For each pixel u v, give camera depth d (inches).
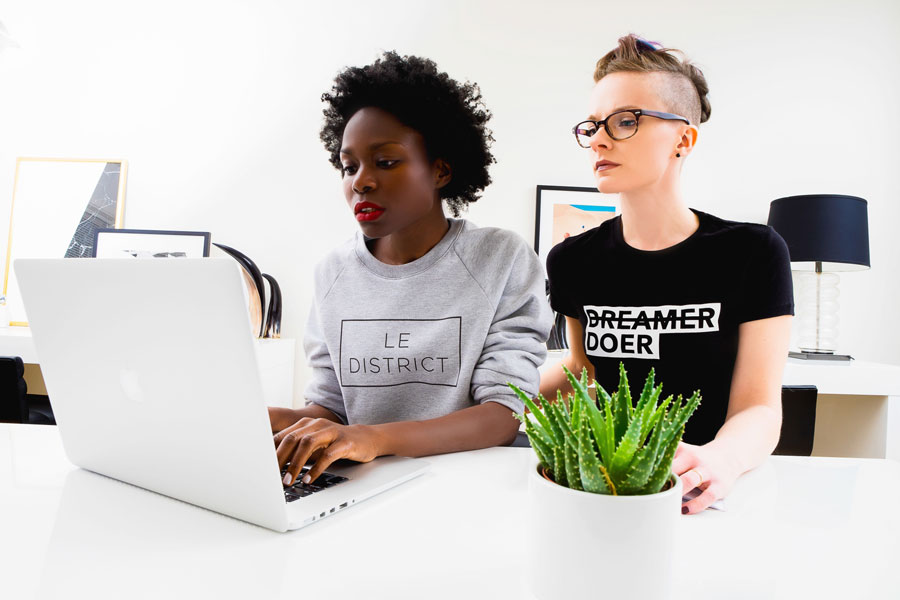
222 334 16.8
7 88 88.5
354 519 19.6
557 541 14.0
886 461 27.6
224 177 88.4
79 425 22.9
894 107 88.0
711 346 34.4
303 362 87.7
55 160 87.9
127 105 88.6
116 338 19.5
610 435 14.6
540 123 87.7
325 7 88.7
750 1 87.9
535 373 33.5
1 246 87.7
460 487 23.0
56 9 88.6
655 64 32.2
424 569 15.9
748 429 26.2
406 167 32.7
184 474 20.1
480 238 36.7
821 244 72.3
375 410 36.1
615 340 37.4
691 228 35.4
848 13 88.0
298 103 88.7
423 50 88.6
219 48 88.9
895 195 87.6
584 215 86.7
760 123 87.7
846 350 87.4
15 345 71.0
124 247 84.7
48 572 15.3
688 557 16.8
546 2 88.3
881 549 17.5
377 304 36.6
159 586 14.7
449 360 34.8
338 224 88.1
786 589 14.9
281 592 14.5
